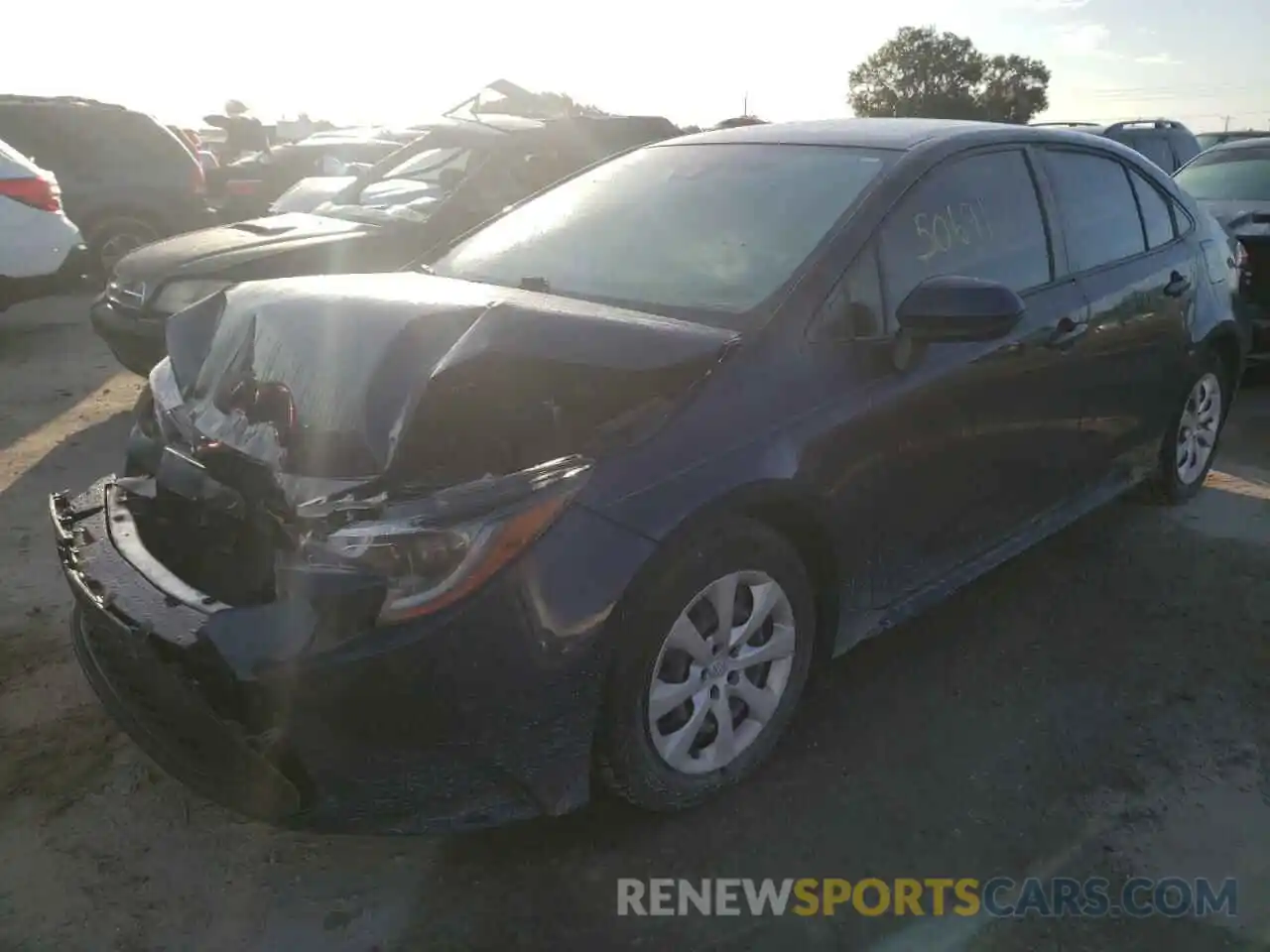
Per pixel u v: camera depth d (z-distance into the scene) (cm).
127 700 255
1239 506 496
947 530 331
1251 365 739
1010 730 312
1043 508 381
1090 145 410
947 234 328
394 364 253
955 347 318
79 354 795
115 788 279
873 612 311
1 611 371
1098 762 298
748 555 264
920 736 308
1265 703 329
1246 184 808
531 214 379
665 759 259
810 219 312
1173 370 440
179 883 247
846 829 269
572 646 227
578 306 288
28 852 255
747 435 259
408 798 228
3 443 566
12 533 442
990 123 382
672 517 240
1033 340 346
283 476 245
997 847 264
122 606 236
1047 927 239
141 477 303
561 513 229
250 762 221
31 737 299
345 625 216
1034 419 356
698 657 260
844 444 280
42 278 807
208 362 294
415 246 607
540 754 233
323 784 222
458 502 225
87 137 1042
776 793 281
